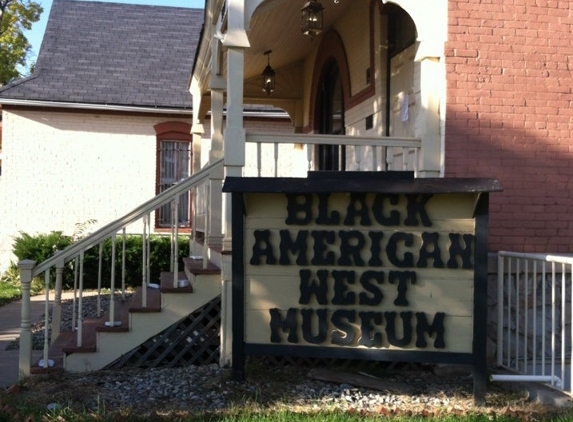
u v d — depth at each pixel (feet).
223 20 23.61
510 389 19.30
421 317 18.01
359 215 18.34
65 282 46.14
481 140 22.15
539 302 22.21
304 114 42.37
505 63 22.33
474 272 17.92
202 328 22.36
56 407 17.10
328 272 18.42
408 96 26.81
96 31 59.41
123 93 52.21
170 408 17.19
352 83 33.32
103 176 51.39
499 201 22.30
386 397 18.51
